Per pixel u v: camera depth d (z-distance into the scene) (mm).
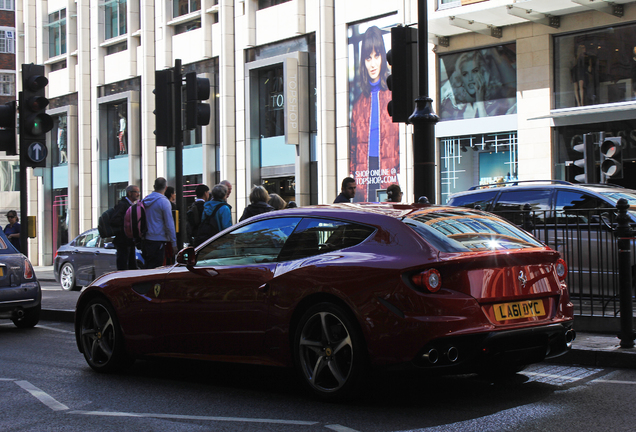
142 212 11586
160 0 27828
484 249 5461
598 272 8062
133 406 5684
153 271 6895
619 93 16219
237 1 24578
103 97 31062
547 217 8430
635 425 4809
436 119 9227
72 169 33500
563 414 5117
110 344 7211
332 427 4867
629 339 6953
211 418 5219
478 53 18422
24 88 12305
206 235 11039
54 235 34812
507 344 5242
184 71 27094
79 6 32688
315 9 22203
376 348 5219
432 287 5082
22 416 5395
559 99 17109
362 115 20609
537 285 5535
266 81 24125
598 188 10578
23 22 38906
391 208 5902
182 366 7492
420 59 9297
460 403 5488
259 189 10734
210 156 25766
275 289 5840
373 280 5285
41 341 9430
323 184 21438
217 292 6238
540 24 17234
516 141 17781
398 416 5125
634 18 15906
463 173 18781
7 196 41188
